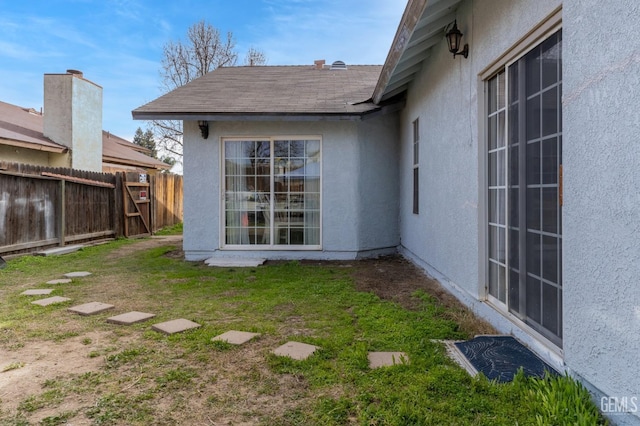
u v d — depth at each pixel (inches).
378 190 323.0
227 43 1049.5
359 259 311.7
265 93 336.2
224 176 312.8
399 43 198.7
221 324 157.6
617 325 81.9
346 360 120.4
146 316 166.7
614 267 82.4
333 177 311.6
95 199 407.2
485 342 130.7
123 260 312.5
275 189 314.3
